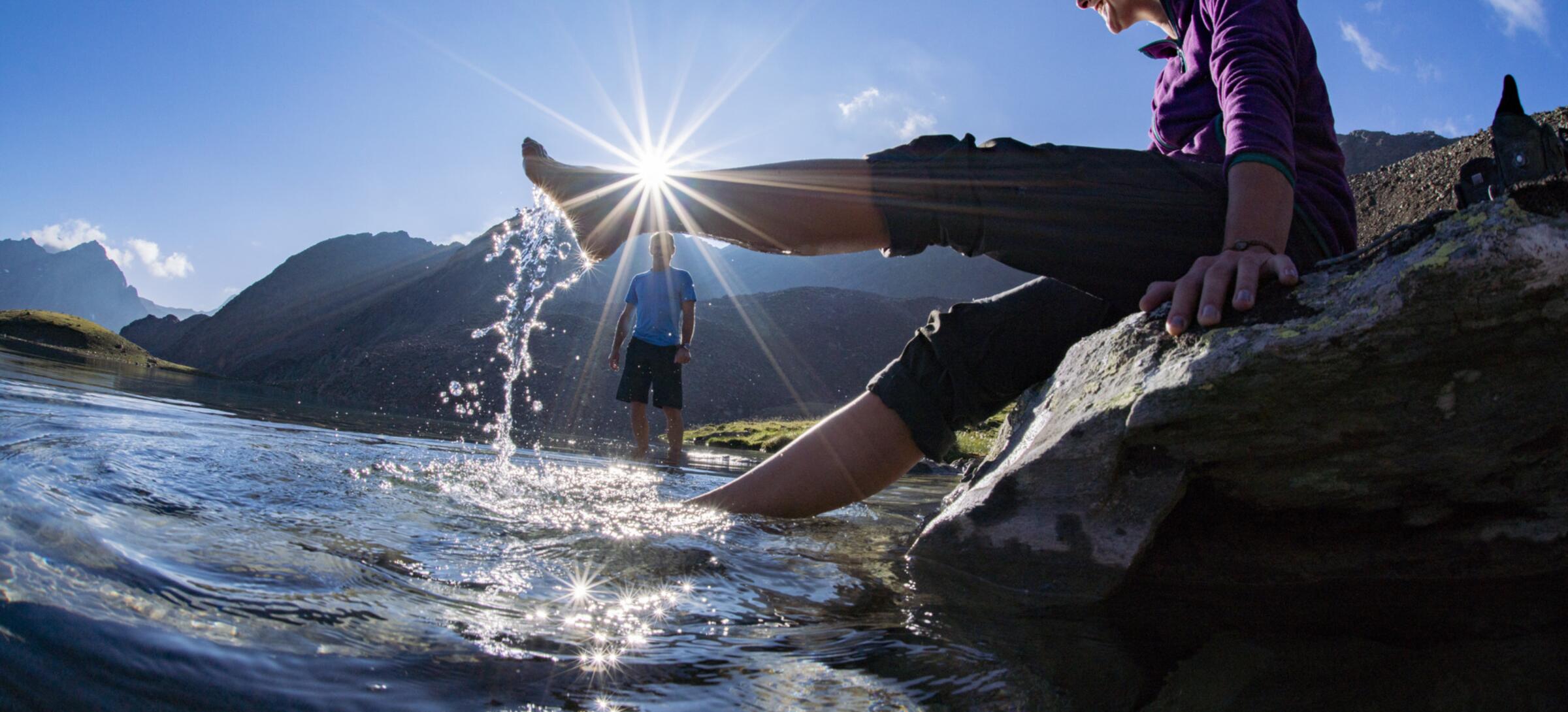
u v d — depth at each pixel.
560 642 0.82
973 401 1.67
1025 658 0.87
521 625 0.86
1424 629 0.97
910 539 1.64
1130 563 1.19
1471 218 1.06
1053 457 1.32
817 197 1.40
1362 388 1.11
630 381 6.16
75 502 1.05
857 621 1.00
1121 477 1.25
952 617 1.04
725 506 1.71
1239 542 1.28
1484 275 1.02
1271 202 1.24
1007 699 0.75
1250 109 1.27
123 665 0.62
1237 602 1.14
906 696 0.74
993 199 1.41
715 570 1.19
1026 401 1.78
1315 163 1.44
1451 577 1.21
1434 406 1.11
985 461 1.71
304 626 0.77
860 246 1.47
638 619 0.93
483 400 14.62
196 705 0.59
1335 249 1.42
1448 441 1.13
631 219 1.42
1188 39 1.58
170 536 0.99
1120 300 1.53
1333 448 1.17
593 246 1.46
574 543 1.28
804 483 1.70
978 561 1.32
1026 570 1.27
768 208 1.40
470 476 2.05
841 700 0.73
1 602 0.67
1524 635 0.93
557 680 0.72
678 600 1.02
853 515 2.06
